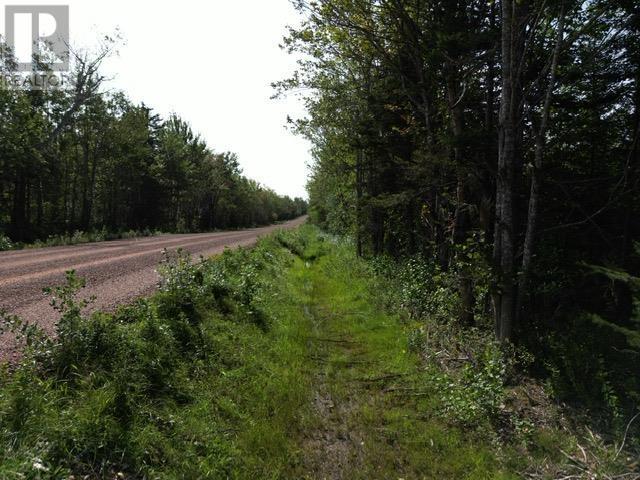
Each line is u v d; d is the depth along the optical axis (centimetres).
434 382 639
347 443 508
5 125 2478
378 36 1059
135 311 615
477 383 573
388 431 532
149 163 4475
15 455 308
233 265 1176
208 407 511
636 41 782
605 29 768
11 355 471
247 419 523
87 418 382
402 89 1129
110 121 3541
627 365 622
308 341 848
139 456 384
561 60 784
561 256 807
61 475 321
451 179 959
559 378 599
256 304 898
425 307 951
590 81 822
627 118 905
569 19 759
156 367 513
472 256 745
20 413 348
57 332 475
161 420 448
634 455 468
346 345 848
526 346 692
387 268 1358
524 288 702
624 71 812
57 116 3175
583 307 800
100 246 1850
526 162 834
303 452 483
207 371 587
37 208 3662
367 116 1373
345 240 2684
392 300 1076
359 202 1456
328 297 1279
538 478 442
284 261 1788
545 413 554
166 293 709
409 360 742
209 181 5747
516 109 737
